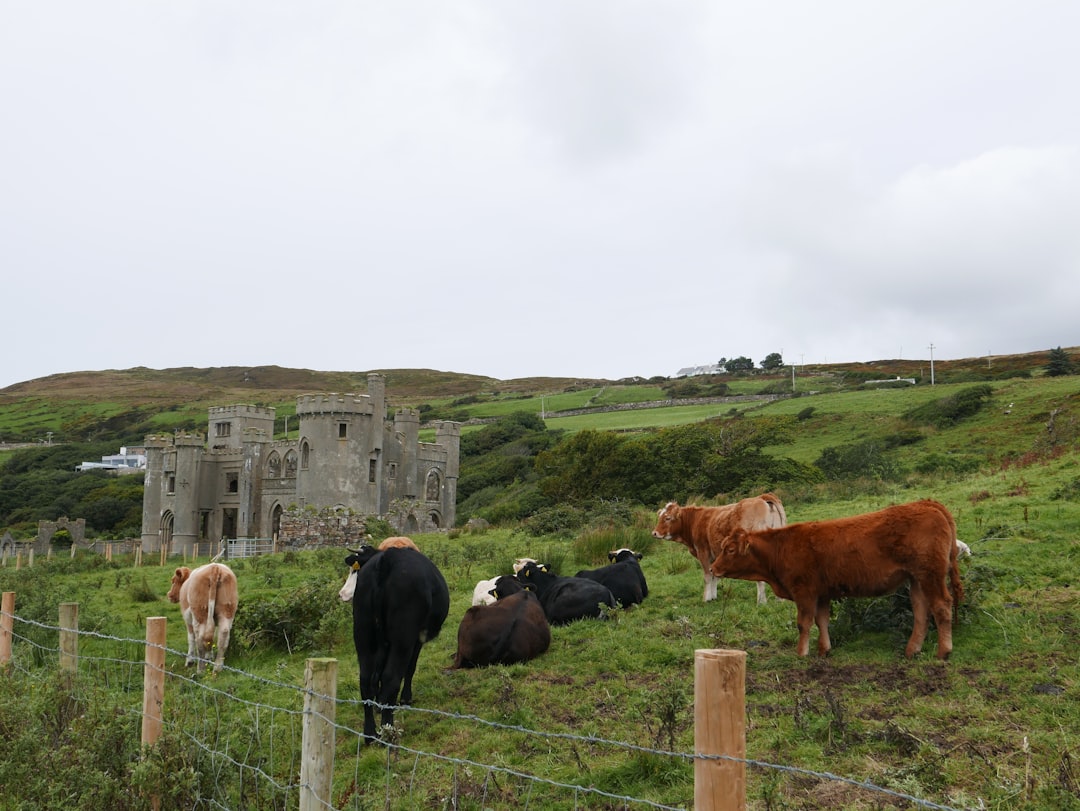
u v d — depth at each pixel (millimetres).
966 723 7367
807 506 25156
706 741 3736
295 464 74562
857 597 9555
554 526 28203
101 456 126438
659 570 16625
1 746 6930
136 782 5957
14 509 99250
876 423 67375
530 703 9008
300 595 13109
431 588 8844
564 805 6594
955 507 18109
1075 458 23172
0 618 10156
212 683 10047
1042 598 10617
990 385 71625
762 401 101438
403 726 8562
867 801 6156
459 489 85688
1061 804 5715
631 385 154625
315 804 5113
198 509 79250
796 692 8555
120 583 22672
